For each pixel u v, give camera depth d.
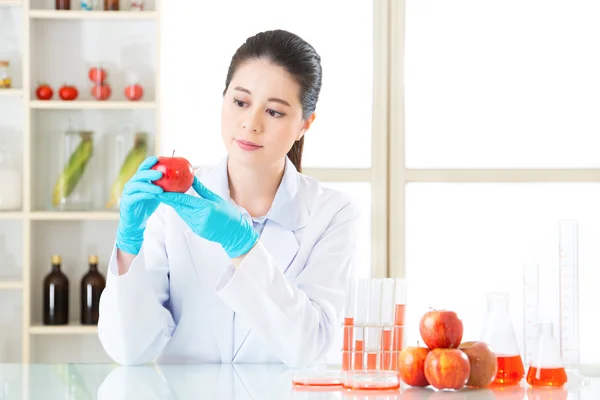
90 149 3.96
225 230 1.83
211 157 4.24
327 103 4.29
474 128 4.33
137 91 3.97
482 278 4.31
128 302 1.92
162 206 2.15
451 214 4.30
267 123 2.01
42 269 4.08
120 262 1.95
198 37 4.23
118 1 3.97
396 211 4.25
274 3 4.27
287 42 2.01
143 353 2.00
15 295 4.09
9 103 4.07
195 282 2.11
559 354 1.66
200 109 4.23
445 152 4.32
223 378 1.76
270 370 1.89
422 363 1.61
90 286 3.88
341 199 2.27
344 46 4.29
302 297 1.94
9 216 3.86
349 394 1.56
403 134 4.25
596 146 4.33
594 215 4.32
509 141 4.33
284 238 2.17
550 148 4.34
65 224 4.09
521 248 4.31
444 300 4.30
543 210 4.32
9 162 4.00
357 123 4.29
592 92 4.33
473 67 4.33
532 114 4.34
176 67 4.23
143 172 1.80
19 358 4.09
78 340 4.09
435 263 4.30
